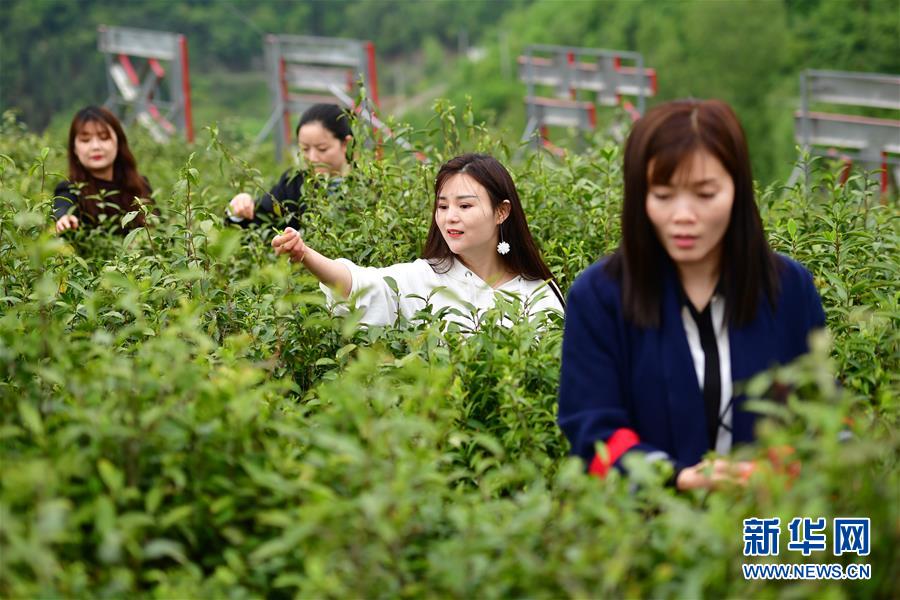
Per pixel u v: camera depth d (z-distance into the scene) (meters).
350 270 4.85
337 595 2.81
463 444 3.89
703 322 3.36
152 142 11.94
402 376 4.02
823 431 2.88
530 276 5.28
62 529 2.81
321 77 17.64
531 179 6.36
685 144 3.13
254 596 3.02
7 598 2.75
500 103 81.50
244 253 5.84
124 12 70.44
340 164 6.74
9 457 3.22
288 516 3.03
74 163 6.76
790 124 47.84
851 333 4.44
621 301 3.37
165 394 3.22
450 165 5.16
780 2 57.84
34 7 60.97
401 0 106.81
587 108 19.09
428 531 3.04
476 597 2.81
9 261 4.67
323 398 3.73
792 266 3.42
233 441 3.19
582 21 77.12
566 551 2.82
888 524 2.83
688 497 3.18
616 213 6.04
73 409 3.22
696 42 58.19
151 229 5.95
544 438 3.78
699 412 3.33
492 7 109.94
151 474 3.16
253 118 70.00
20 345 3.69
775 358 3.35
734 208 3.26
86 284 4.78
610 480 3.04
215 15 77.88
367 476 2.95
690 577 2.68
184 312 3.55
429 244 5.22
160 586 2.92
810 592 2.79
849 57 54.28
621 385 3.41
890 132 13.37
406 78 102.69
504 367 3.90
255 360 4.45
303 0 97.75
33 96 59.00
